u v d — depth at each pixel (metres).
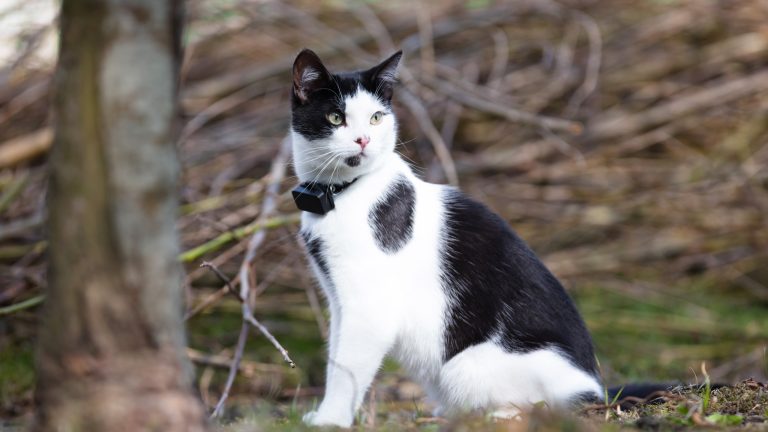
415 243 4.62
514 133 9.59
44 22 8.98
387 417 5.26
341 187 4.62
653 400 4.40
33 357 7.20
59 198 2.65
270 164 8.85
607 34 10.27
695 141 10.20
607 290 9.27
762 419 3.70
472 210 4.85
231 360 7.12
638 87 10.12
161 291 2.77
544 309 4.71
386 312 4.48
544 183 9.44
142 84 2.61
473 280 4.66
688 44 10.48
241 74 9.86
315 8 10.34
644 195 9.27
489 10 10.11
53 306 2.73
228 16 9.23
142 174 2.65
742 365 7.59
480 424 3.59
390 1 10.47
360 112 4.71
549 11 9.90
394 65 4.92
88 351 2.74
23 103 9.05
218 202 7.56
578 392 4.43
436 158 8.67
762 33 10.19
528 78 9.80
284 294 8.42
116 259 2.68
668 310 9.04
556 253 9.30
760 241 9.38
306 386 7.32
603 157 9.47
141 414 2.77
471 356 4.62
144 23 2.60
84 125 2.60
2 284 7.54
